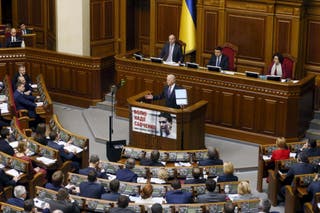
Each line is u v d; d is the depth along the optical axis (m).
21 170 31.22
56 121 36.09
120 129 41.31
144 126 35.78
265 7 41.91
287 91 37.62
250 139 39.38
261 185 34.19
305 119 39.12
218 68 39.28
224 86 39.28
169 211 26.58
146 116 35.59
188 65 40.06
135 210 26.61
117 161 35.19
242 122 39.41
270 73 39.62
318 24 41.25
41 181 31.83
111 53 49.88
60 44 46.91
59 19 46.62
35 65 46.16
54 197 27.67
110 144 35.62
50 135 34.44
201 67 40.75
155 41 47.91
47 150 32.84
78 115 44.12
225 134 40.00
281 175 32.03
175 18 46.81
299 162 31.86
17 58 46.06
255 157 37.97
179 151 32.72
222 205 26.73
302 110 38.59
